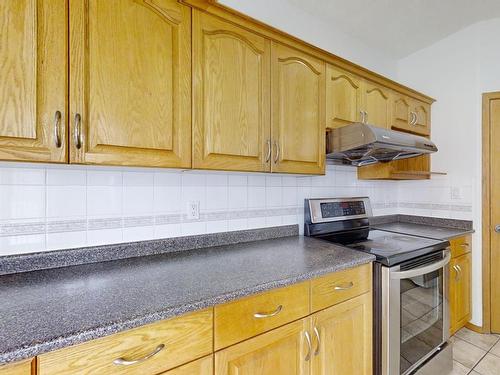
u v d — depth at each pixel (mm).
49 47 896
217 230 1634
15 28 850
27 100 864
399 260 1463
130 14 1045
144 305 816
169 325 818
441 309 1765
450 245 2043
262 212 1818
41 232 1147
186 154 1178
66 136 925
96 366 709
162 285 980
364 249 1586
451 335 2123
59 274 1091
